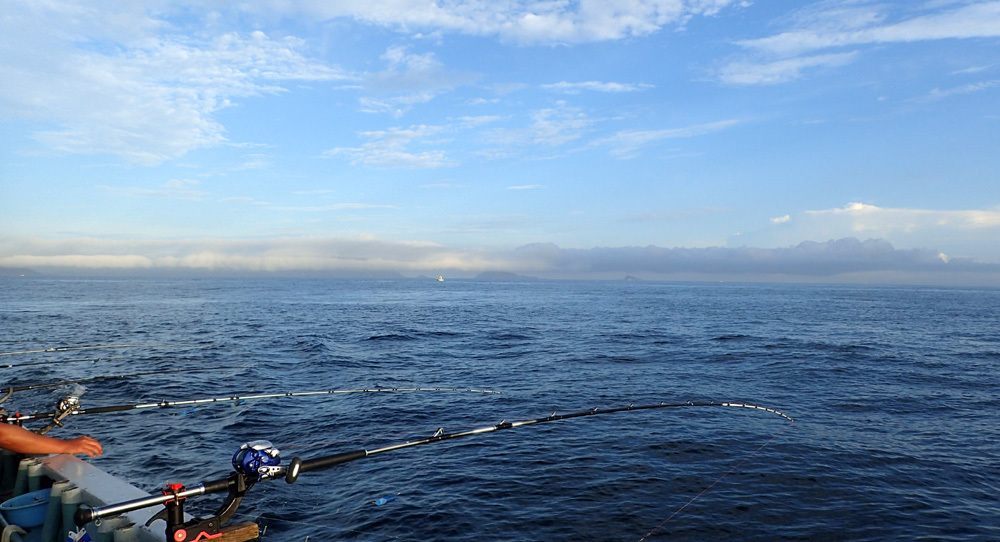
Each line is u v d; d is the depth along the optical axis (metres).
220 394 17.64
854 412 15.55
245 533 3.84
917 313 64.88
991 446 12.43
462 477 10.46
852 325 46.47
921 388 19.09
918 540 8.16
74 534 4.33
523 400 16.89
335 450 12.08
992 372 22.52
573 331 39.59
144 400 16.62
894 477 10.50
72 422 13.77
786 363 24.62
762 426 13.85
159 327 39.69
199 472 10.55
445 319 50.88
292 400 16.59
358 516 8.84
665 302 89.00
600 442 12.50
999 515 8.98
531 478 10.40
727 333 38.38
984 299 118.06
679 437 12.84
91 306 64.31
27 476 5.25
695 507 9.17
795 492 9.77
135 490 4.52
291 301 83.44
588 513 8.95
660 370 22.75
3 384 18.78
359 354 27.23
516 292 142.50
